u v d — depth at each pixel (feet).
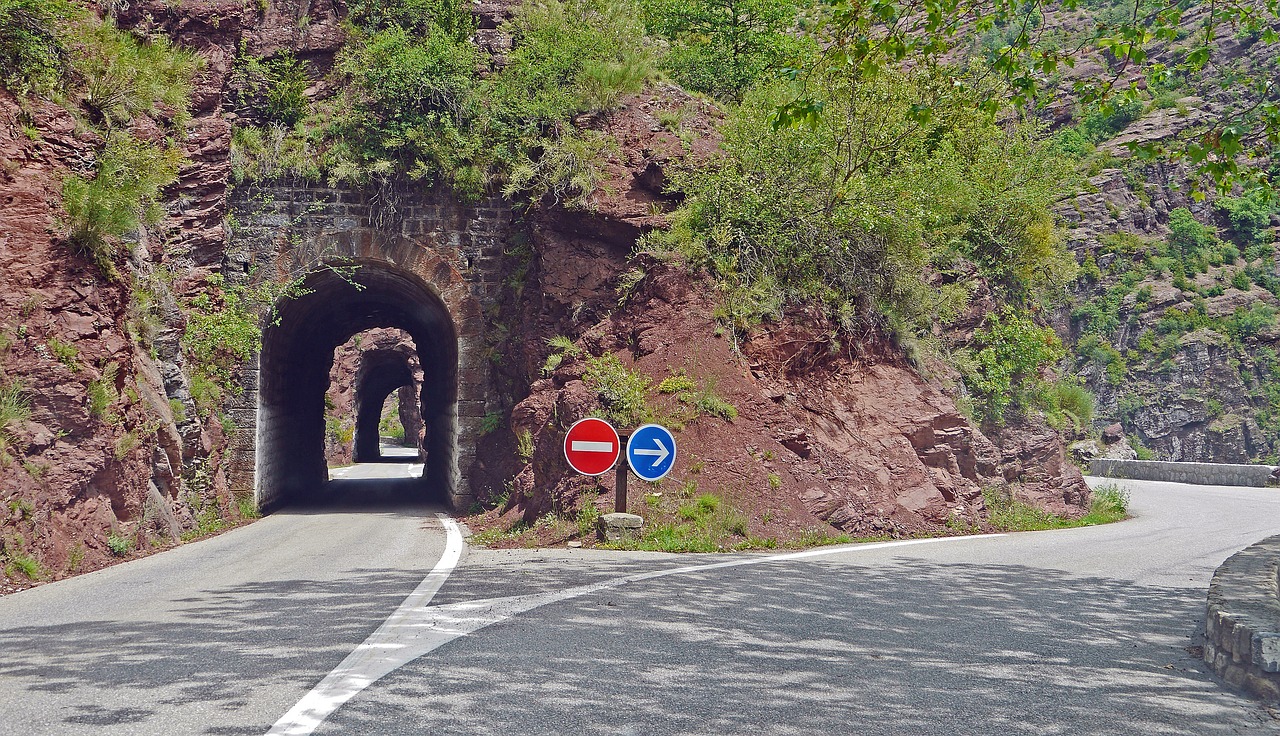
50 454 33.96
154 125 54.08
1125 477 116.98
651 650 17.24
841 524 41.11
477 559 31.68
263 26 63.46
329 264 62.08
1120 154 273.75
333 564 30.40
